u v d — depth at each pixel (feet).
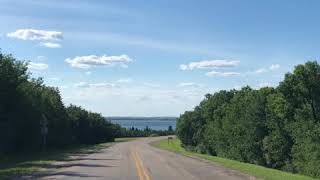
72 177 81.25
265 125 213.05
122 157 157.58
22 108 152.25
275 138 200.23
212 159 149.48
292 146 192.34
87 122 333.62
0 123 146.20
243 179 78.23
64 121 233.96
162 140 481.87
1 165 106.93
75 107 324.80
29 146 171.42
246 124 219.61
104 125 411.75
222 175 86.07
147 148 262.06
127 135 612.70
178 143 416.05
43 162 119.65
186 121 363.56
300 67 198.49
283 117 201.16
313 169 165.89
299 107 200.03
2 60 140.46
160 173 90.74
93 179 77.61
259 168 106.01
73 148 238.89
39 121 178.19
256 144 214.90
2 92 139.85
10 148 154.92
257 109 216.74
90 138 347.77
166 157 161.07
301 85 197.88
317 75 197.88
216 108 307.58
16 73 146.61
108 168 104.37
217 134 265.34
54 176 83.05
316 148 168.45
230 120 241.96
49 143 208.64
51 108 211.20
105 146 289.53
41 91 202.49
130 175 85.81
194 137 348.18
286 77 201.36
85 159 142.41
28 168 100.22
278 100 202.80
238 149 224.53
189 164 121.08
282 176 83.66
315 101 197.26
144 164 119.96
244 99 236.22
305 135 178.09
